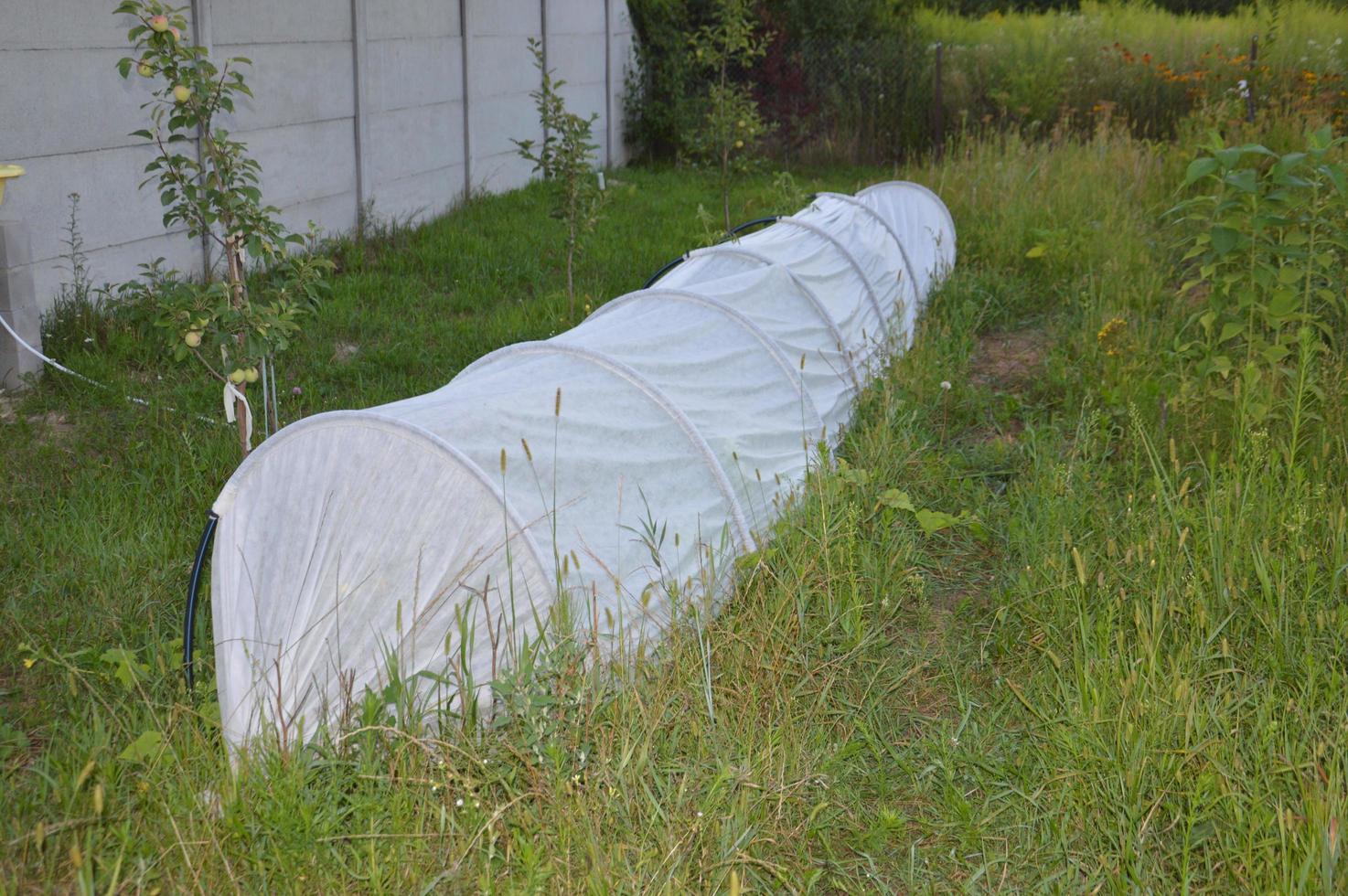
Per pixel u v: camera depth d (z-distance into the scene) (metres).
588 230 8.80
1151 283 8.57
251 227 4.94
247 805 3.11
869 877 3.25
